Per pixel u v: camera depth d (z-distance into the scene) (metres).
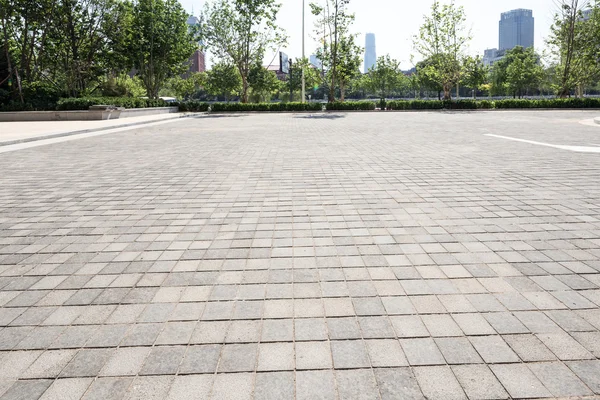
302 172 8.12
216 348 2.49
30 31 31.83
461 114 29.78
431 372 2.25
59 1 30.64
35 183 7.39
